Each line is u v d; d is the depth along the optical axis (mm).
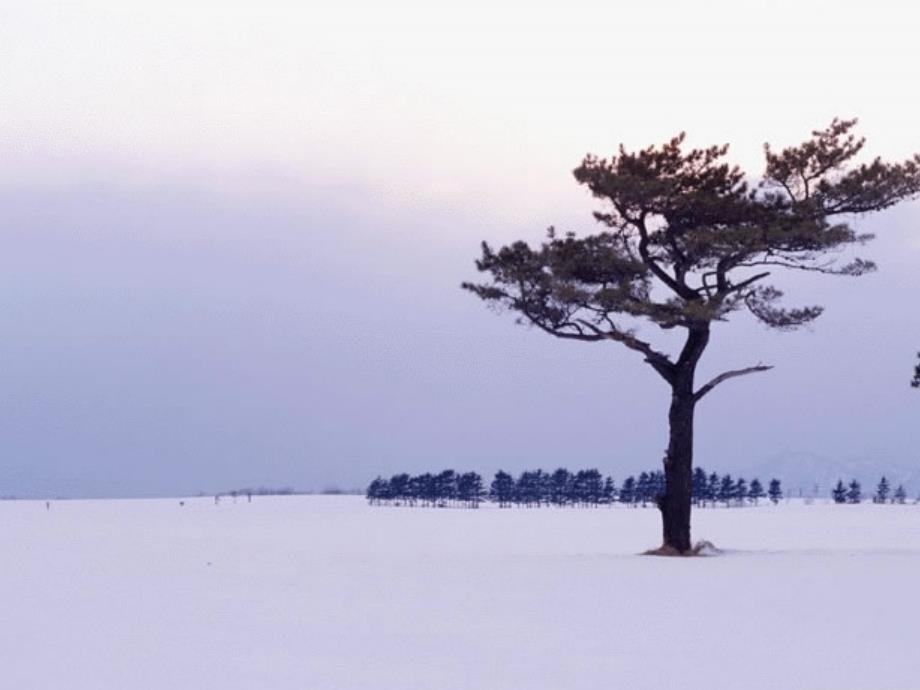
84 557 47156
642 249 46281
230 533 75062
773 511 155000
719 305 43844
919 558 41906
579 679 17750
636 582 33188
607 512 156750
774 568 37625
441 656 20094
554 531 79312
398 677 18031
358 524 96500
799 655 19891
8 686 17391
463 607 27500
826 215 45688
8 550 52969
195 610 27281
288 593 30906
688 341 46281
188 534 73125
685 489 46031
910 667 18625
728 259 44219
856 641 21500
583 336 46750
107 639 22391
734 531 77062
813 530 79312
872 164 44656
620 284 44281
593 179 44500
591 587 31906
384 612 26578
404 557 45844
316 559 44875
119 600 29594
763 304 44781
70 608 27891
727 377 46156
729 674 18094
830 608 26641
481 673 18359
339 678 17953
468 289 47125
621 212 45531
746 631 22953
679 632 22906
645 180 43688
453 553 49250
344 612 26625
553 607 27328
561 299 44281
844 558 42062
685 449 46188
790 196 46188
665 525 46094
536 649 20844
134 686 17328
